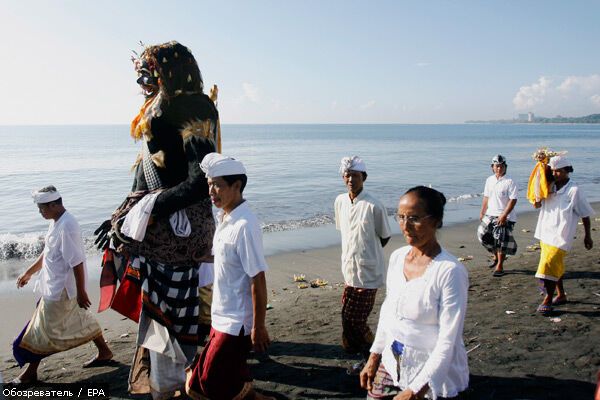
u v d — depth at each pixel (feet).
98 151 200.03
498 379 14.61
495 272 29.14
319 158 163.43
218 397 11.25
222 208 11.19
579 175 110.83
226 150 219.41
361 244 15.56
